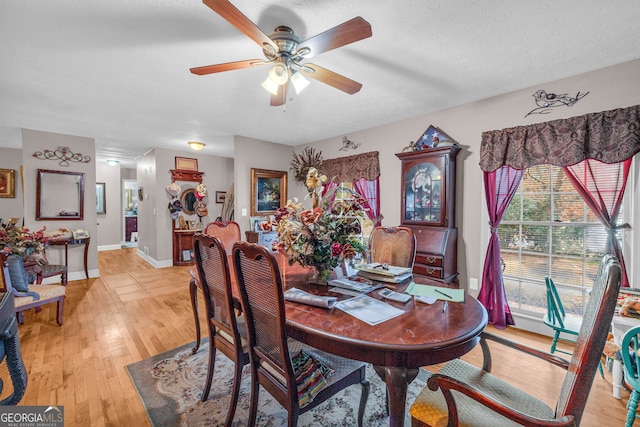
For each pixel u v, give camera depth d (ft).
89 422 5.02
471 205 9.77
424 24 5.51
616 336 5.86
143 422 5.05
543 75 7.68
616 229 7.31
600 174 7.49
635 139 6.70
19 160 16.84
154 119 11.45
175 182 17.97
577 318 7.55
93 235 14.74
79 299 11.59
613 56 6.70
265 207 15.42
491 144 9.02
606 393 5.85
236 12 4.17
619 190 7.25
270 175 15.57
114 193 24.08
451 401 3.19
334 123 12.14
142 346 7.77
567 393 2.88
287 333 4.01
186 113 10.71
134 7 4.97
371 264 6.59
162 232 17.57
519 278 9.17
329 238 5.24
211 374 5.63
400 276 5.86
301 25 5.53
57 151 13.50
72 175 13.91
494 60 6.89
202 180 19.17
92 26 5.48
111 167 23.91
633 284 7.13
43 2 4.81
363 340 3.40
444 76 7.74
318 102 9.66
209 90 8.55
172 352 7.46
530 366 6.88
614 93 7.13
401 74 7.63
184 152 18.40
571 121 7.60
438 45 6.24
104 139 14.94
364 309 4.32
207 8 5.01
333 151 14.60
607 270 2.78
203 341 8.07
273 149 15.81
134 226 28.78
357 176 13.16
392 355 3.37
